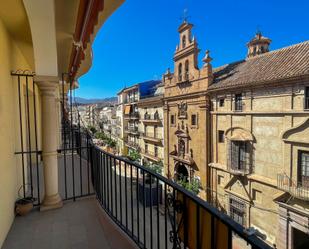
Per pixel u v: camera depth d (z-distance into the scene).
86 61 5.20
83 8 2.36
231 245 1.04
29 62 4.70
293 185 8.01
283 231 8.35
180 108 14.44
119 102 34.16
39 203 3.24
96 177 3.50
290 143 8.09
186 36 13.45
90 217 2.99
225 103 10.92
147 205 4.29
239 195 10.27
